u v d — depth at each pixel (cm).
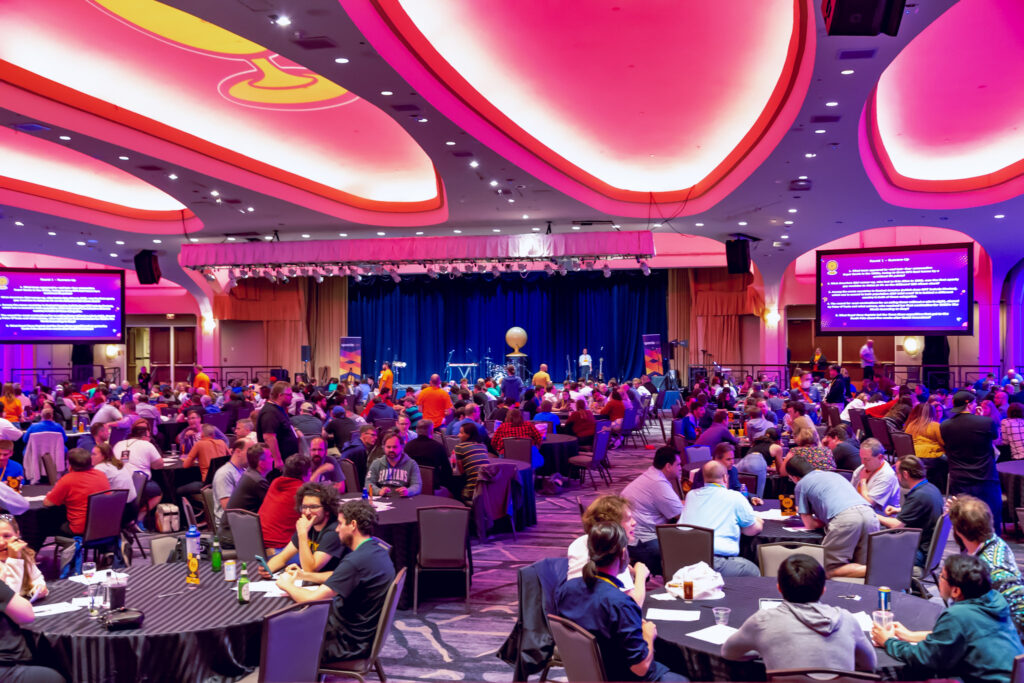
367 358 2719
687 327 2455
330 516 486
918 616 388
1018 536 834
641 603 397
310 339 2666
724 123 1165
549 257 1612
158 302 2527
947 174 1447
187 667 377
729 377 2217
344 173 1459
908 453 947
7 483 756
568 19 816
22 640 382
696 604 412
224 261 1680
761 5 784
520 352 2686
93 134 1023
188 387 1894
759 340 2361
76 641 371
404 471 744
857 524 500
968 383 2092
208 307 2336
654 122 1159
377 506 691
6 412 1426
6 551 429
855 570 497
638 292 2592
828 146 1047
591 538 344
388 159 1366
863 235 2075
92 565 462
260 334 2588
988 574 330
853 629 311
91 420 1366
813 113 921
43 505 715
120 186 1539
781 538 555
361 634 424
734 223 1585
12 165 1378
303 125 1181
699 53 902
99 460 758
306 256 1661
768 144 1073
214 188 1290
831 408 1305
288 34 720
